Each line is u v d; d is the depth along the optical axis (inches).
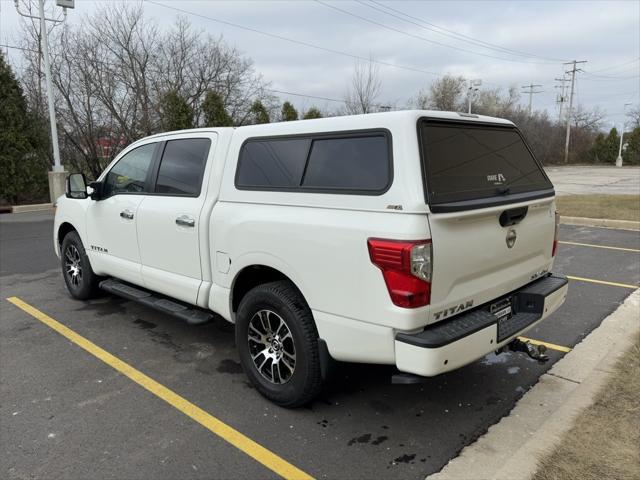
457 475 107.7
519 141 145.9
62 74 890.7
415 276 102.5
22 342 185.3
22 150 672.4
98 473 109.9
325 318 119.2
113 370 161.8
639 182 1060.5
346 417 132.3
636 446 111.0
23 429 127.3
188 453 117.0
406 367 106.0
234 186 144.5
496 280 125.3
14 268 306.0
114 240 195.3
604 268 283.6
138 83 980.6
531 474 103.2
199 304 158.7
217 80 1128.8
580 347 170.7
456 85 2102.6
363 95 1322.6
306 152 127.1
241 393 146.2
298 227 122.2
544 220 142.6
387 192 107.3
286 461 114.0
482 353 113.7
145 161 183.0
